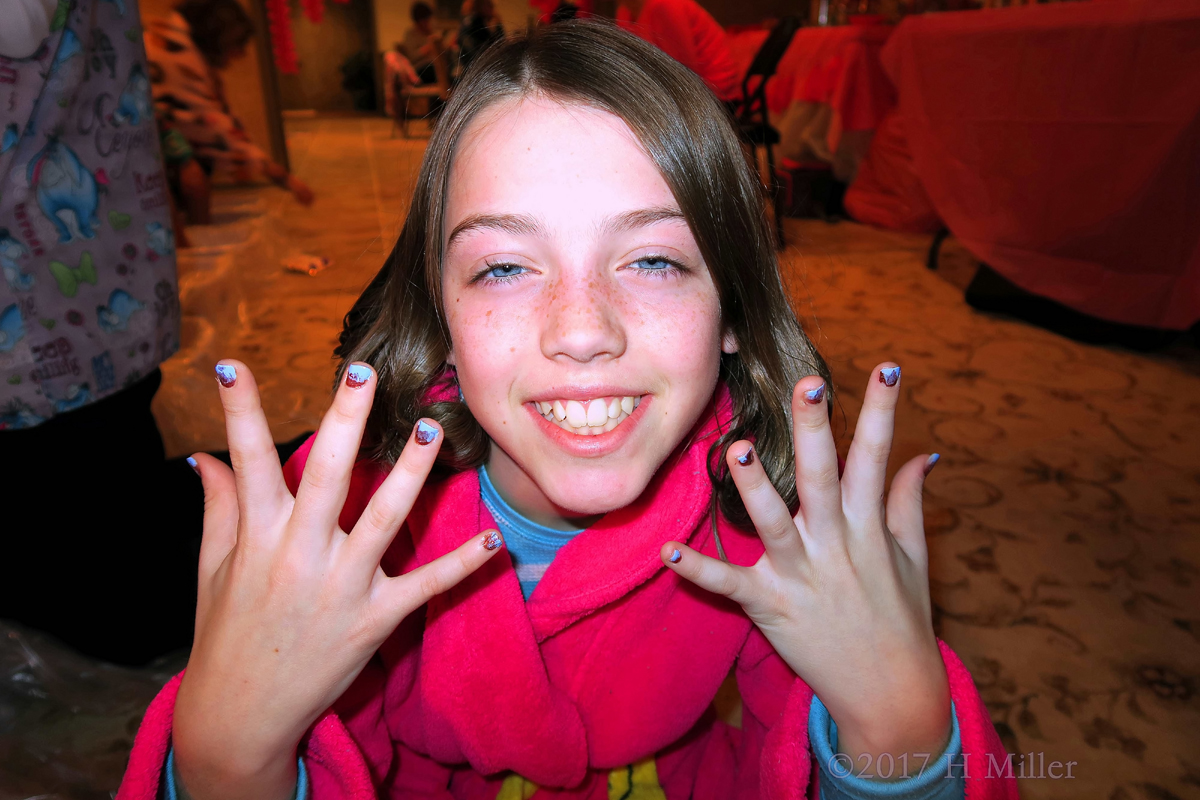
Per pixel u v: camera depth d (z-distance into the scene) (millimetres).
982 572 835
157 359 668
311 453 269
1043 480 1016
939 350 1454
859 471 300
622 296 306
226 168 1823
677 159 313
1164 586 817
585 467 310
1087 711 659
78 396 586
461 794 450
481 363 312
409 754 439
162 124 1713
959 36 1632
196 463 322
